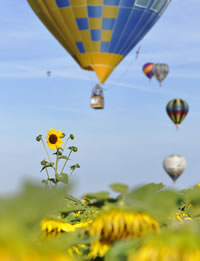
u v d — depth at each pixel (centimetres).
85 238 115
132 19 2820
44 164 873
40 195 72
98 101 3119
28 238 68
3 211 69
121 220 112
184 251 76
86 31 2877
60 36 3014
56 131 940
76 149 934
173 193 115
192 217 120
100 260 117
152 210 115
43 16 2956
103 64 3009
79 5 2773
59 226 134
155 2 2816
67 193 76
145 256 78
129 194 117
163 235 80
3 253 64
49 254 68
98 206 122
